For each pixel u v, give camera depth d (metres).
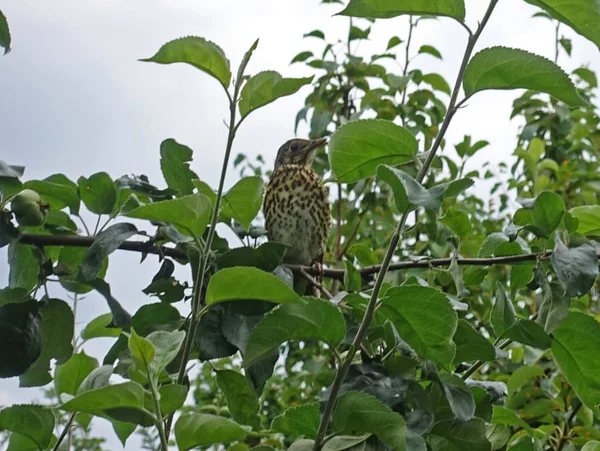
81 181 4.12
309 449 2.79
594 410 3.61
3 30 3.54
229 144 3.02
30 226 3.98
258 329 2.83
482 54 2.89
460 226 4.07
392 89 8.02
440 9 2.93
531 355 5.38
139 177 4.18
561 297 3.40
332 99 8.48
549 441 5.41
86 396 2.38
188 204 2.98
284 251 3.61
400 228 2.74
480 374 7.06
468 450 3.28
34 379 3.81
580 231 4.01
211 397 7.17
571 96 2.90
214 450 4.83
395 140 3.17
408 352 3.09
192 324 2.90
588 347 3.53
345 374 2.70
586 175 8.54
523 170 9.05
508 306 3.45
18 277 4.08
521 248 4.16
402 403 2.91
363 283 4.53
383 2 2.95
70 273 3.98
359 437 2.78
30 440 3.09
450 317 2.81
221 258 3.59
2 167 3.78
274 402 8.21
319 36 8.48
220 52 3.02
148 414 2.42
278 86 3.05
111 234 3.64
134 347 2.47
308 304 2.80
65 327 3.78
